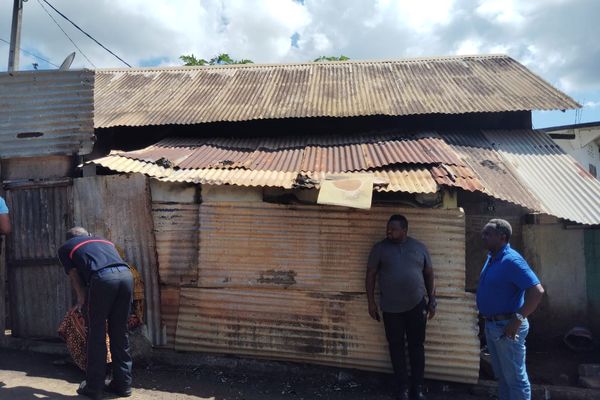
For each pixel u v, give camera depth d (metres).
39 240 5.58
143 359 5.23
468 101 7.14
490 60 9.06
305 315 5.10
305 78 8.77
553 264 6.20
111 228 5.45
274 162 5.76
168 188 5.36
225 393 4.67
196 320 5.27
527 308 3.76
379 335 4.98
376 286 4.98
